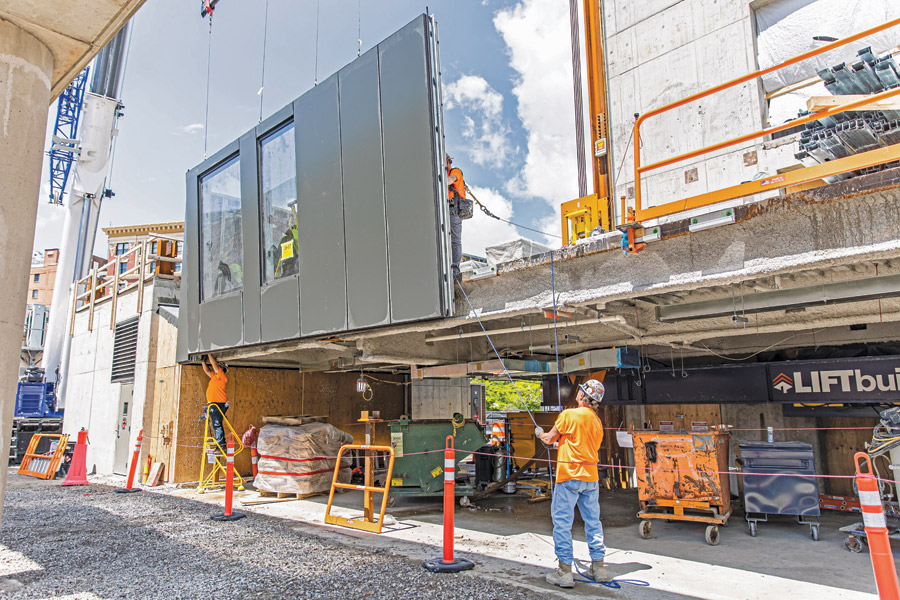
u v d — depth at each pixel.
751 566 5.82
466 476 10.34
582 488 5.31
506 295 6.92
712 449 7.02
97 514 9.14
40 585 5.38
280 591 5.06
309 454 10.78
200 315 11.58
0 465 4.21
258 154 10.03
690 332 8.23
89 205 24.45
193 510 9.53
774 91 9.80
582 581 5.28
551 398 11.74
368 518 7.86
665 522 8.19
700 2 10.75
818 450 9.47
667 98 11.05
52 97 5.57
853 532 6.40
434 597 4.83
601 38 12.30
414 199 7.06
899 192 4.20
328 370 13.50
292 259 9.20
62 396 21.16
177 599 4.91
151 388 13.82
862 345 8.53
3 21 4.52
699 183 10.45
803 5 9.58
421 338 9.64
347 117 8.09
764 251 4.89
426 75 6.98
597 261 6.10
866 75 4.81
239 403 13.27
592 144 12.17
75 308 19.62
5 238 4.40
